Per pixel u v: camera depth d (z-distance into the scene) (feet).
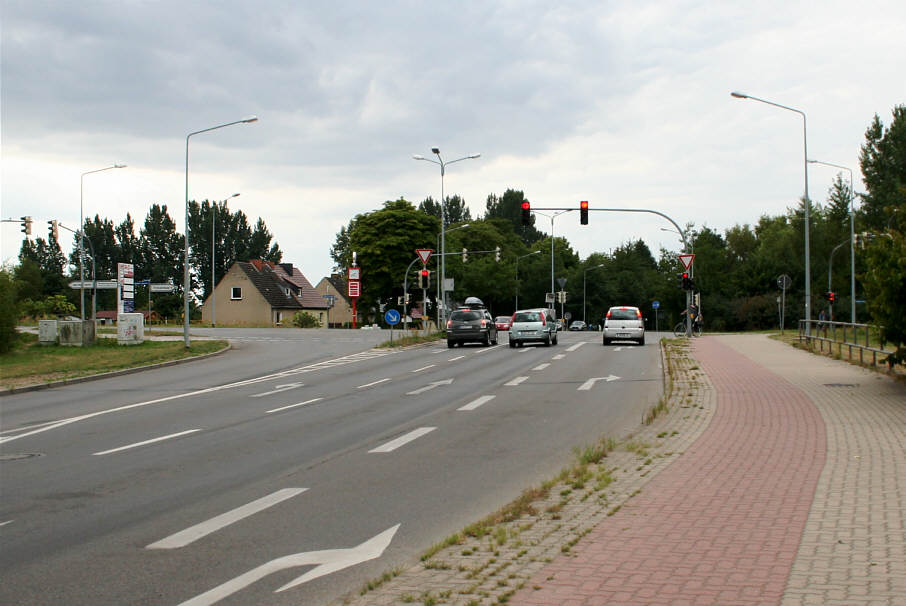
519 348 115.34
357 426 42.57
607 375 70.79
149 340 133.80
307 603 16.26
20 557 19.70
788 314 230.48
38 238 412.98
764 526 20.33
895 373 59.36
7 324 108.68
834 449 31.22
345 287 391.45
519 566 17.48
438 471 30.17
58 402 57.36
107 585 17.52
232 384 68.59
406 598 15.62
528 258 382.83
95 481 29.01
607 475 27.02
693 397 49.88
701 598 15.24
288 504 25.07
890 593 15.28
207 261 407.64
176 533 21.80
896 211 51.42
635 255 399.85
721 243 336.90
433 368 81.87
